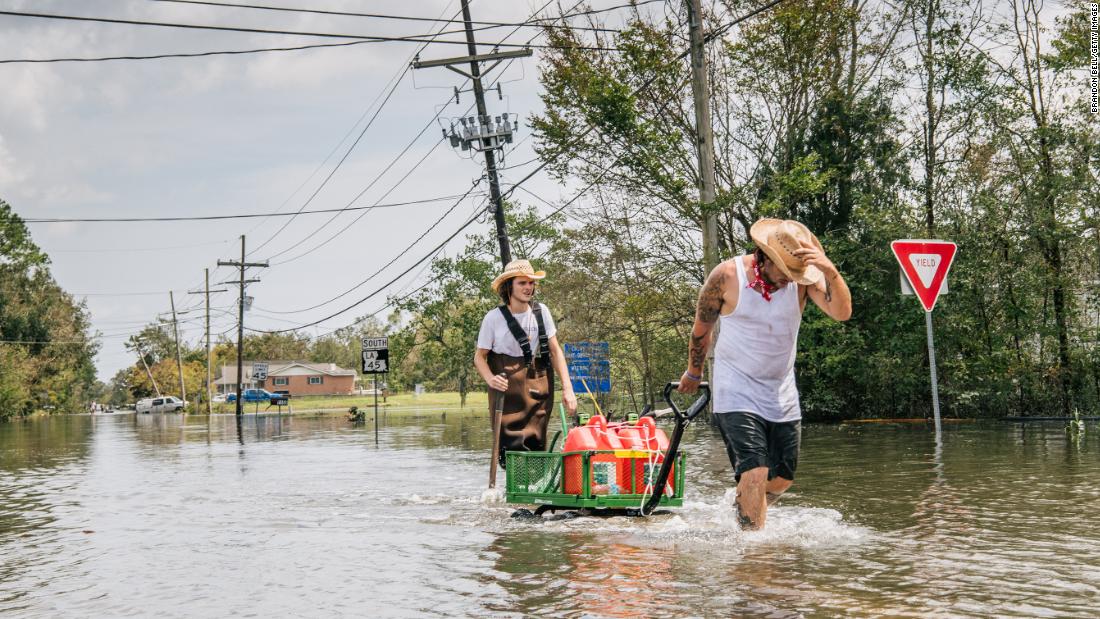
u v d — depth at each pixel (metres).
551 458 6.57
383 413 46.56
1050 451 10.39
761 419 5.43
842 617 3.48
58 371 95.44
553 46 21.38
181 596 4.28
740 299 5.36
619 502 6.29
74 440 24.55
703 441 15.19
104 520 7.30
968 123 20.66
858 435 14.52
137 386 130.75
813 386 20.83
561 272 28.17
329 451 15.83
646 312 24.38
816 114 22.42
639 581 4.18
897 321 19.55
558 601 3.87
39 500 9.06
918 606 3.62
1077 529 5.35
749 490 5.32
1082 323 18.62
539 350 7.77
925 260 11.66
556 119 22.55
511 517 6.58
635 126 21.20
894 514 6.08
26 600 4.32
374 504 7.73
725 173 24.33
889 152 21.17
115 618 3.90
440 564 4.79
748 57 22.64
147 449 18.61
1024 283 18.39
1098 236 18.44
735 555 4.74
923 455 10.42
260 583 4.49
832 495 7.18
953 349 19.23
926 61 20.69
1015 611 3.53
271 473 11.41
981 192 19.42
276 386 124.31
